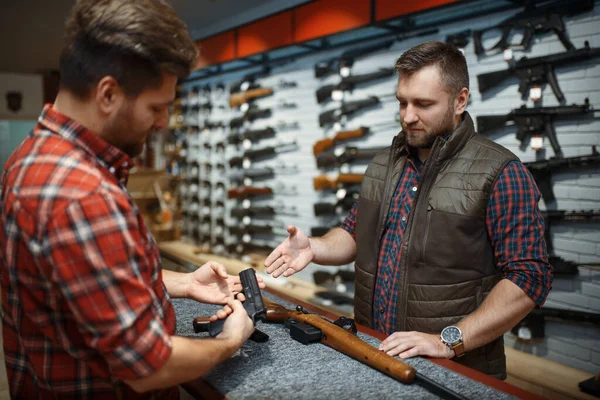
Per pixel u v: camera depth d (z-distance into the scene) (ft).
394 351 3.93
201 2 16.85
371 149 13.25
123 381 2.85
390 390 3.24
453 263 4.88
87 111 2.68
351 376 3.46
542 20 9.37
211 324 3.36
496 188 4.71
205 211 21.84
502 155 4.80
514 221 4.63
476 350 4.75
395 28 11.75
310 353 3.89
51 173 2.50
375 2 11.24
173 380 2.73
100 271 2.43
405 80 4.89
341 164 14.11
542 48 9.71
